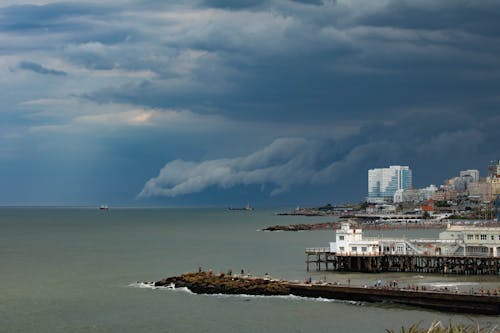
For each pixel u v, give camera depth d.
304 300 140.38
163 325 121.25
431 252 183.00
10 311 133.88
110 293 152.50
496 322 118.62
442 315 125.12
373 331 114.38
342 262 183.88
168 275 184.25
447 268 177.50
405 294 133.25
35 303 141.62
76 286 163.50
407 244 183.00
